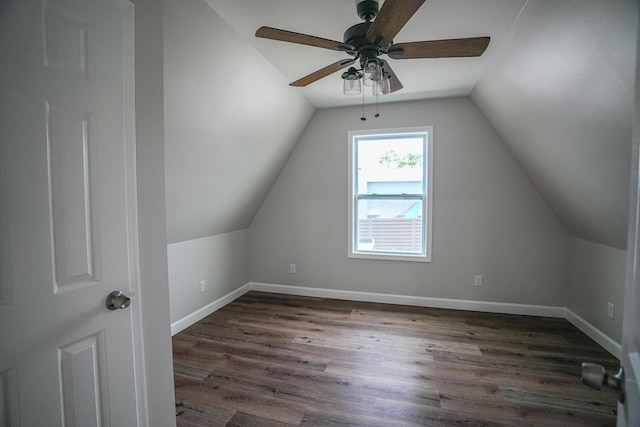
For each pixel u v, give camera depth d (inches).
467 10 60.7
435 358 84.7
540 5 55.7
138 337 41.9
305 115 128.0
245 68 80.8
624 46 46.1
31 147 29.8
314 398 67.9
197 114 77.0
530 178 111.1
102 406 37.3
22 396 29.5
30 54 29.4
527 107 82.0
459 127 117.9
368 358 85.1
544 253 112.3
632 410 19.6
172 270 103.8
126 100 39.6
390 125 125.3
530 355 85.7
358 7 55.4
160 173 45.0
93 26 35.2
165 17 55.6
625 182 65.4
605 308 89.7
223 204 115.6
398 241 131.5
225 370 79.4
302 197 141.3
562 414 62.2
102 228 36.9
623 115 54.7
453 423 60.0
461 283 121.9
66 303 33.2
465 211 119.4
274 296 142.7
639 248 20.1
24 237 29.5
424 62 86.0
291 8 60.5
